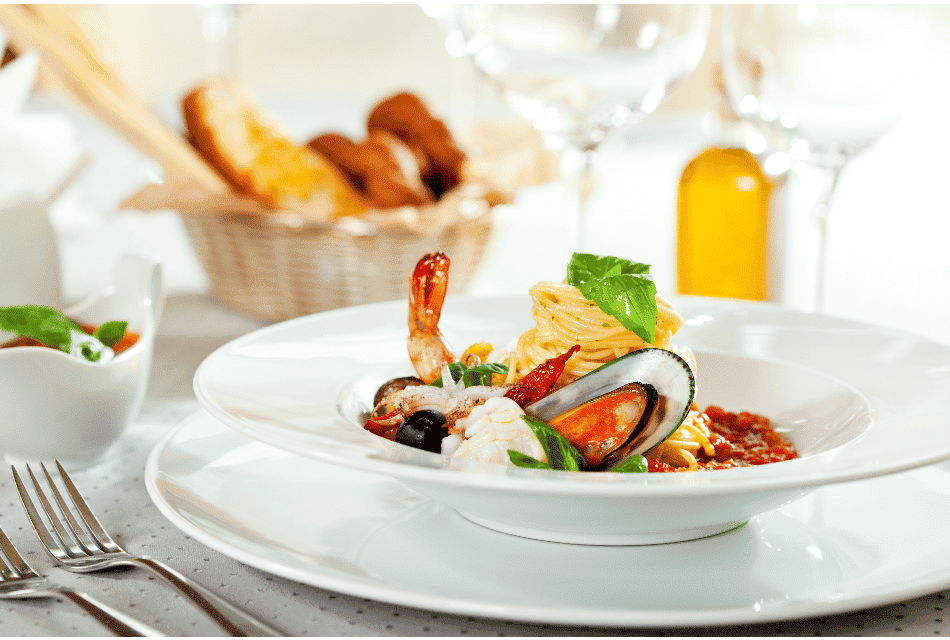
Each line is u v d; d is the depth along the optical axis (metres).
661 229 2.15
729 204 1.28
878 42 1.07
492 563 0.61
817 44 1.08
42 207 1.12
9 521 0.73
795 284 1.31
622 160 3.12
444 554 0.63
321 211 1.41
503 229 1.52
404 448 0.59
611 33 1.17
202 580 0.63
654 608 0.55
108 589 0.61
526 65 1.20
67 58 1.30
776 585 0.58
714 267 1.30
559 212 2.47
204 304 1.55
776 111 1.12
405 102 1.68
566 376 0.76
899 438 0.64
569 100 1.23
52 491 0.71
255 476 0.75
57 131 1.40
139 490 0.79
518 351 0.82
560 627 0.57
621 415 0.66
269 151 1.43
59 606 0.59
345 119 3.70
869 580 0.58
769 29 1.09
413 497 0.73
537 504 0.60
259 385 0.76
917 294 1.66
